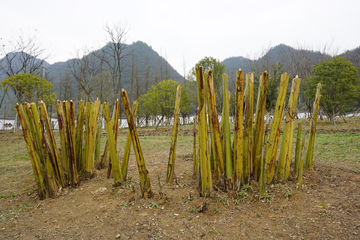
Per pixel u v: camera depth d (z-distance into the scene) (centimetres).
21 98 1869
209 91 290
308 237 206
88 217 279
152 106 2272
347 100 1484
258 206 265
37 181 345
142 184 308
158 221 254
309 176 349
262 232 219
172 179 374
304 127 1578
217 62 1812
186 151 757
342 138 839
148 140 1138
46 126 345
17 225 277
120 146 959
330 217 233
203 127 278
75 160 382
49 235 248
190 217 257
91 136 412
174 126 361
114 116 393
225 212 260
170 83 2269
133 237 230
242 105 278
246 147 301
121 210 286
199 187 303
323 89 1469
